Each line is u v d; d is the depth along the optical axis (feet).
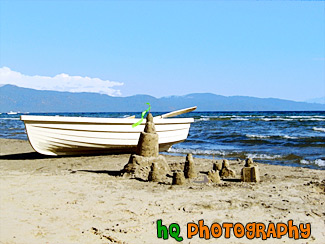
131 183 28.02
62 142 44.52
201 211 20.27
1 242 15.35
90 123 44.39
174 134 53.67
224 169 32.86
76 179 29.73
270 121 168.04
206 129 114.21
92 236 16.34
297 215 19.63
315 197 23.49
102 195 23.84
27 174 32.60
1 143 69.21
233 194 24.22
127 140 47.98
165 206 21.18
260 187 26.58
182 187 26.48
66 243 15.47
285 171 35.91
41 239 15.84
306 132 94.58
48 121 42.29
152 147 31.83
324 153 51.52
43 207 20.84
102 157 47.03
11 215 19.22
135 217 19.11
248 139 74.33
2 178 30.14
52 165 40.37
